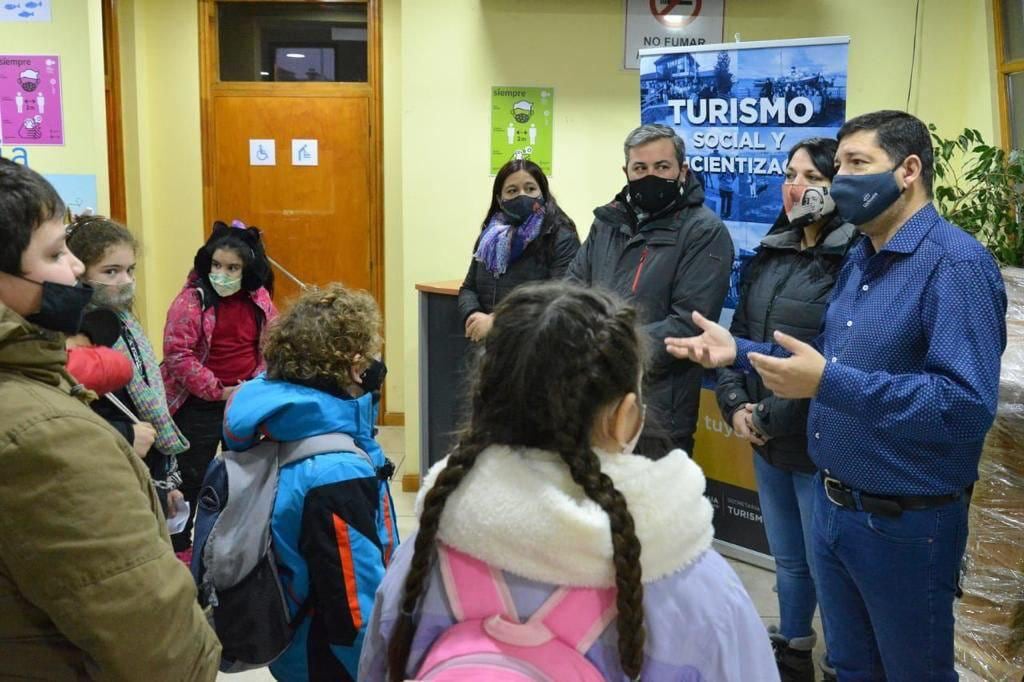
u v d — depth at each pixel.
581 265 2.89
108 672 1.04
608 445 0.94
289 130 5.03
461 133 4.18
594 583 0.86
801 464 2.38
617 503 0.85
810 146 2.40
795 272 2.47
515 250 3.35
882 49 3.96
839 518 1.85
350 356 1.64
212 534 1.57
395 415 5.32
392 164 5.06
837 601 1.96
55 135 3.43
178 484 2.58
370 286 5.18
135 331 2.42
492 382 0.93
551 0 4.11
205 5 4.88
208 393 3.04
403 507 4.04
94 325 2.12
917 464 1.72
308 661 1.61
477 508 0.88
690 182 2.71
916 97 3.96
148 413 2.41
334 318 1.63
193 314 3.05
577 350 0.90
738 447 3.40
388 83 4.98
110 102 4.77
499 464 0.90
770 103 3.12
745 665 0.91
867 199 1.76
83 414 1.07
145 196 4.99
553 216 3.37
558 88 4.18
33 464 0.99
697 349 1.86
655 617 0.88
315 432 1.59
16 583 1.02
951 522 1.76
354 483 1.55
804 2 4.01
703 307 2.57
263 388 1.62
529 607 0.88
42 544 0.99
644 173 2.64
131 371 1.98
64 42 3.38
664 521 0.87
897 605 1.79
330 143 5.05
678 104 3.34
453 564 0.91
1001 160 3.14
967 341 1.62
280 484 1.57
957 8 3.88
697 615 0.88
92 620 1.01
